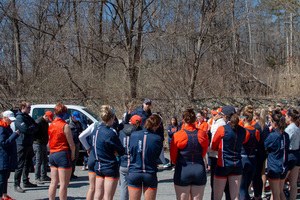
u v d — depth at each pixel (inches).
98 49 581.9
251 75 630.5
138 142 156.9
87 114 334.6
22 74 589.3
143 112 254.4
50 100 528.7
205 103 529.7
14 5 587.8
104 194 169.2
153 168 157.5
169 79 539.5
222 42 565.3
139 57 565.0
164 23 597.0
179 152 163.8
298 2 724.0
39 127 254.8
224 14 546.3
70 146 187.8
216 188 178.5
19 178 233.9
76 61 597.0
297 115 204.5
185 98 510.6
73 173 275.4
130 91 537.3
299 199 221.3
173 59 563.8
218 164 177.0
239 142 173.6
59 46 538.3
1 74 569.0
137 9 642.2
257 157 211.3
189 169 159.8
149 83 551.2
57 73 569.3
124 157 179.0
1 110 502.3
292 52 901.8
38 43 611.5
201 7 556.1
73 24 560.7
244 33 989.8
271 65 797.9
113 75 579.5
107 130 168.4
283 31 982.4
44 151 261.0
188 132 162.7
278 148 190.2
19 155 233.0
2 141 194.4
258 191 211.2
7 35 640.4
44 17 655.1
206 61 615.5
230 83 607.5
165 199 222.4
